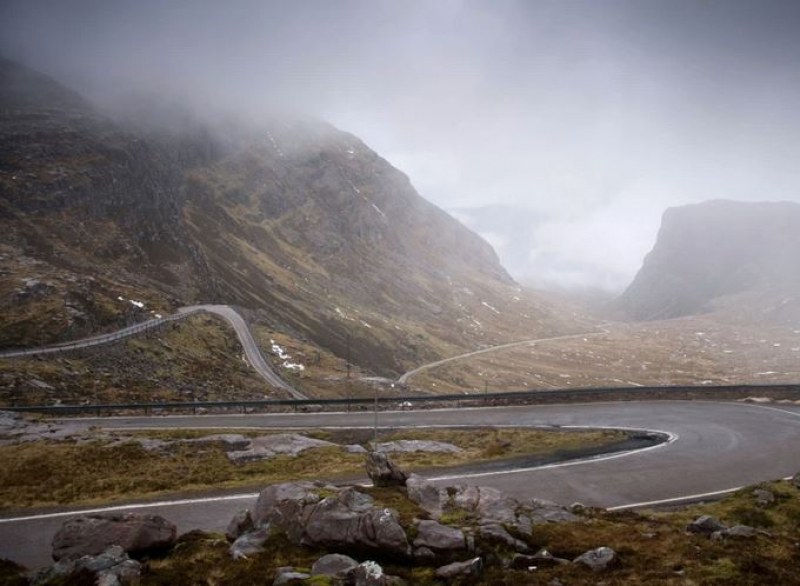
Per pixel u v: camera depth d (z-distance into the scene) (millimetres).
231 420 57844
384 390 111938
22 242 126125
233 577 19688
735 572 20188
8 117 181375
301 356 129250
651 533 24969
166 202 197875
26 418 54688
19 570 22391
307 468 41000
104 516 23438
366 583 17812
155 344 97688
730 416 58469
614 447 46281
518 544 22547
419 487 27641
